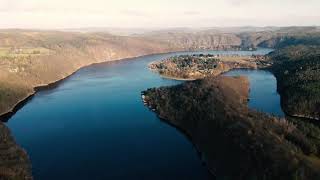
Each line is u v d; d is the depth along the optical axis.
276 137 168.38
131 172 162.62
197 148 188.38
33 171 163.25
